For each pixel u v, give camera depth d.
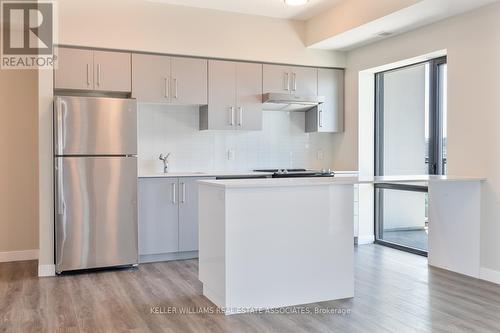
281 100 5.35
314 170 5.84
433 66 4.82
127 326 2.90
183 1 4.80
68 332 2.80
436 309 3.20
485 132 3.94
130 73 4.76
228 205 3.08
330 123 5.80
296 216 3.29
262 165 5.80
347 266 3.47
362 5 4.54
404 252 5.14
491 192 3.89
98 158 4.22
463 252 4.16
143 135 5.19
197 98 5.06
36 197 5.09
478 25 4.00
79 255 4.19
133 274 4.19
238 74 5.27
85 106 4.16
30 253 5.06
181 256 4.86
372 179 3.58
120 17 4.66
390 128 5.54
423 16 4.26
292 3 4.75
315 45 5.43
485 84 3.93
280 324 2.93
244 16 5.22
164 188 4.70
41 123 4.13
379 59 5.22
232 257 3.10
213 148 5.54
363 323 2.94
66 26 4.46
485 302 3.35
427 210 4.80
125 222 4.35
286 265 3.26
